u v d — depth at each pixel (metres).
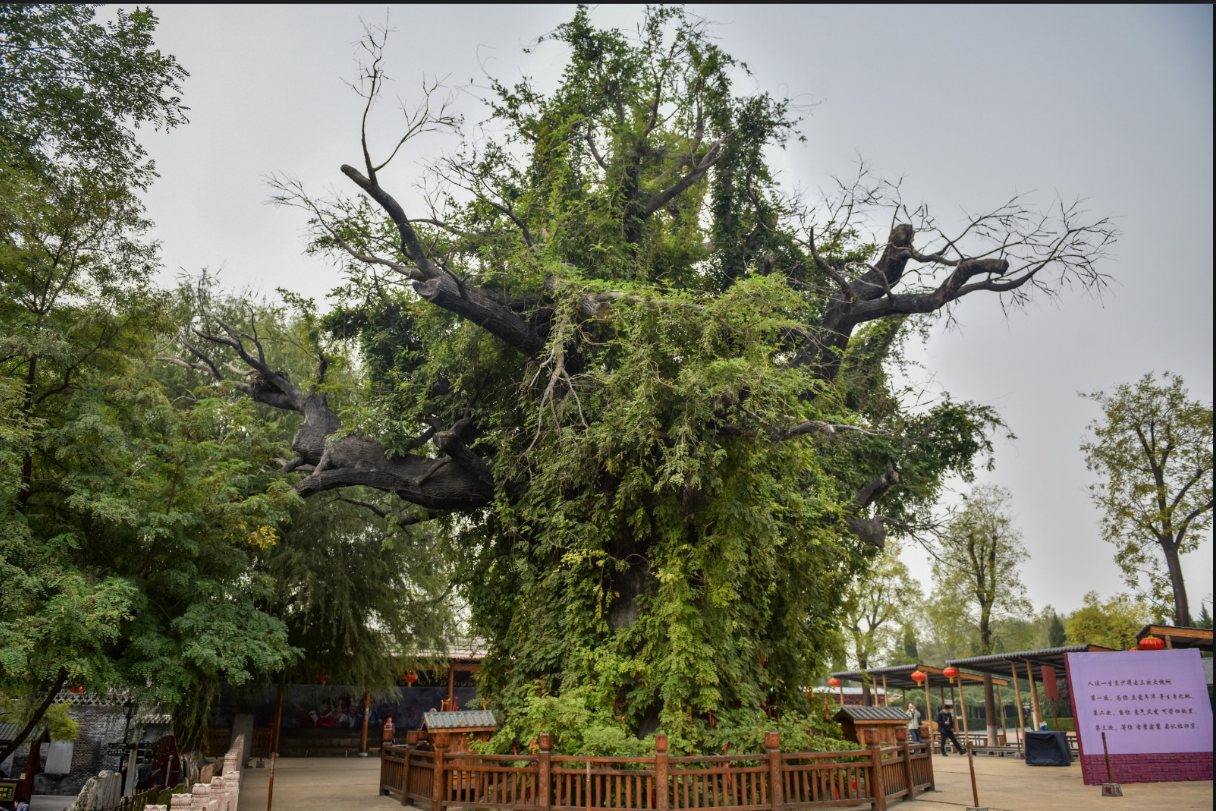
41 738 20.34
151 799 11.06
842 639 16.94
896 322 21.86
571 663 14.13
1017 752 23.83
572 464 14.30
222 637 13.66
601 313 14.83
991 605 36.09
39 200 12.84
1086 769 14.35
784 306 12.96
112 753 23.55
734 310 12.52
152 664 12.72
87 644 11.78
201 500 14.27
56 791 23.09
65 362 12.75
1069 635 43.41
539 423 14.83
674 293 13.82
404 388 20.20
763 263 21.44
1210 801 11.65
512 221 18.97
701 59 20.89
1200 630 19.98
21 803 14.70
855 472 19.52
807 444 14.00
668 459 12.79
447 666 30.05
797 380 12.75
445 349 18.80
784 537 14.42
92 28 13.37
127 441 13.57
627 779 10.35
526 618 15.88
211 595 14.33
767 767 10.76
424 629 26.88
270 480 17.53
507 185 19.36
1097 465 31.69
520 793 11.13
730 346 13.49
